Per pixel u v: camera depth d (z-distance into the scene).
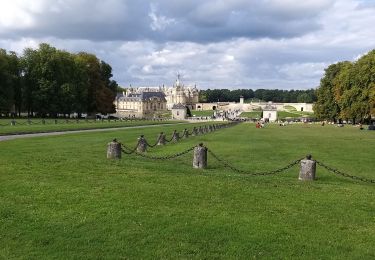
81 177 21.84
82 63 148.62
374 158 38.41
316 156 39.41
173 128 86.06
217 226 14.88
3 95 122.50
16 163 25.19
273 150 44.31
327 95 148.25
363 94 104.25
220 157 36.66
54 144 40.00
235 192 20.00
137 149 39.38
